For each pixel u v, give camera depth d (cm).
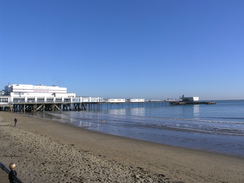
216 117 5481
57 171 962
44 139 1870
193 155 1586
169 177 1014
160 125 3641
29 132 2338
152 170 1132
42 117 5350
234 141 2166
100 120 4656
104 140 2183
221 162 1400
